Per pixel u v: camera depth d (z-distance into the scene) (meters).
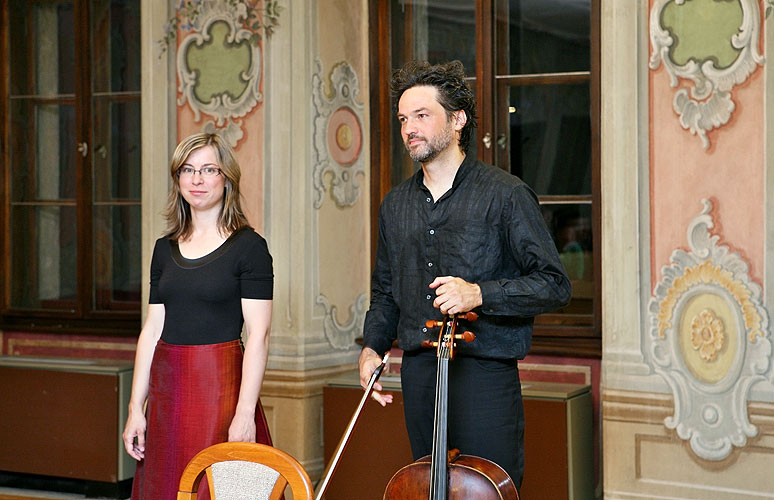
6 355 5.54
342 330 4.89
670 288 3.92
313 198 4.73
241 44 4.80
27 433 4.95
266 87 4.74
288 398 4.67
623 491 3.99
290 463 2.14
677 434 3.89
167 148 4.94
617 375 4.00
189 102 4.91
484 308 2.46
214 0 4.85
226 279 2.98
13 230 5.59
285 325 4.70
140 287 5.33
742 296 3.79
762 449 3.75
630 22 3.97
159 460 2.96
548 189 4.53
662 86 3.93
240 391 2.97
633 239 3.97
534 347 4.44
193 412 2.94
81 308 5.41
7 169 5.57
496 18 4.60
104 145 5.38
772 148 3.74
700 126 3.86
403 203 2.73
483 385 2.61
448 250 2.62
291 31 4.69
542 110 4.54
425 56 4.84
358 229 5.00
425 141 2.57
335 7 4.83
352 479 4.39
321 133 4.76
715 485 3.83
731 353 3.80
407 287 2.70
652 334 3.95
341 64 4.88
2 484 5.09
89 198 5.40
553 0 4.50
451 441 2.63
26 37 5.55
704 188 3.86
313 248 4.72
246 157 4.80
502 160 4.61
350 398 4.41
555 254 2.57
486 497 2.40
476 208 2.60
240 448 2.19
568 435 3.98
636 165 3.97
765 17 3.75
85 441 4.83
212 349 2.97
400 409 4.29
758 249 3.77
